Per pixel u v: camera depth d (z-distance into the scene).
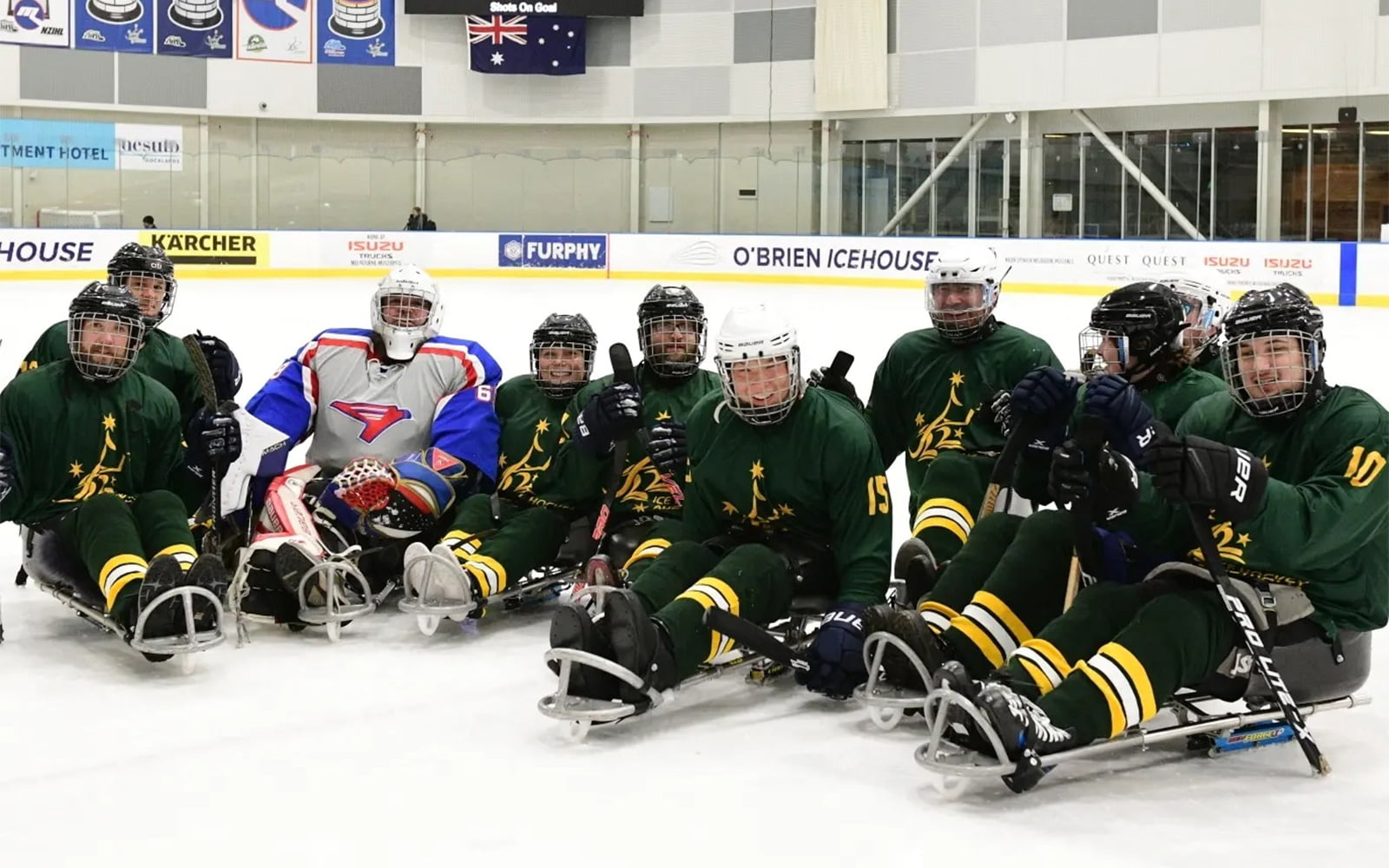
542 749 2.96
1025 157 20.25
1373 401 2.82
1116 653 2.65
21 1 21.17
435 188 22.31
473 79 23.23
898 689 2.98
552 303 14.95
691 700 3.31
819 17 21.94
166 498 3.73
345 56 22.88
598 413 3.48
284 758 2.90
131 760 2.88
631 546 3.88
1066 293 16.16
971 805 2.66
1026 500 3.92
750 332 3.28
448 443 4.15
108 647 3.71
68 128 19.41
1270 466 2.87
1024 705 2.55
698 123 23.20
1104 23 19.88
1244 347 2.80
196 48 22.22
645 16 23.00
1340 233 18.77
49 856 2.43
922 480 4.17
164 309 4.79
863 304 15.19
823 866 2.39
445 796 2.70
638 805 2.66
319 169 21.64
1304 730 2.73
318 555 3.77
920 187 20.86
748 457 3.46
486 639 3.82
